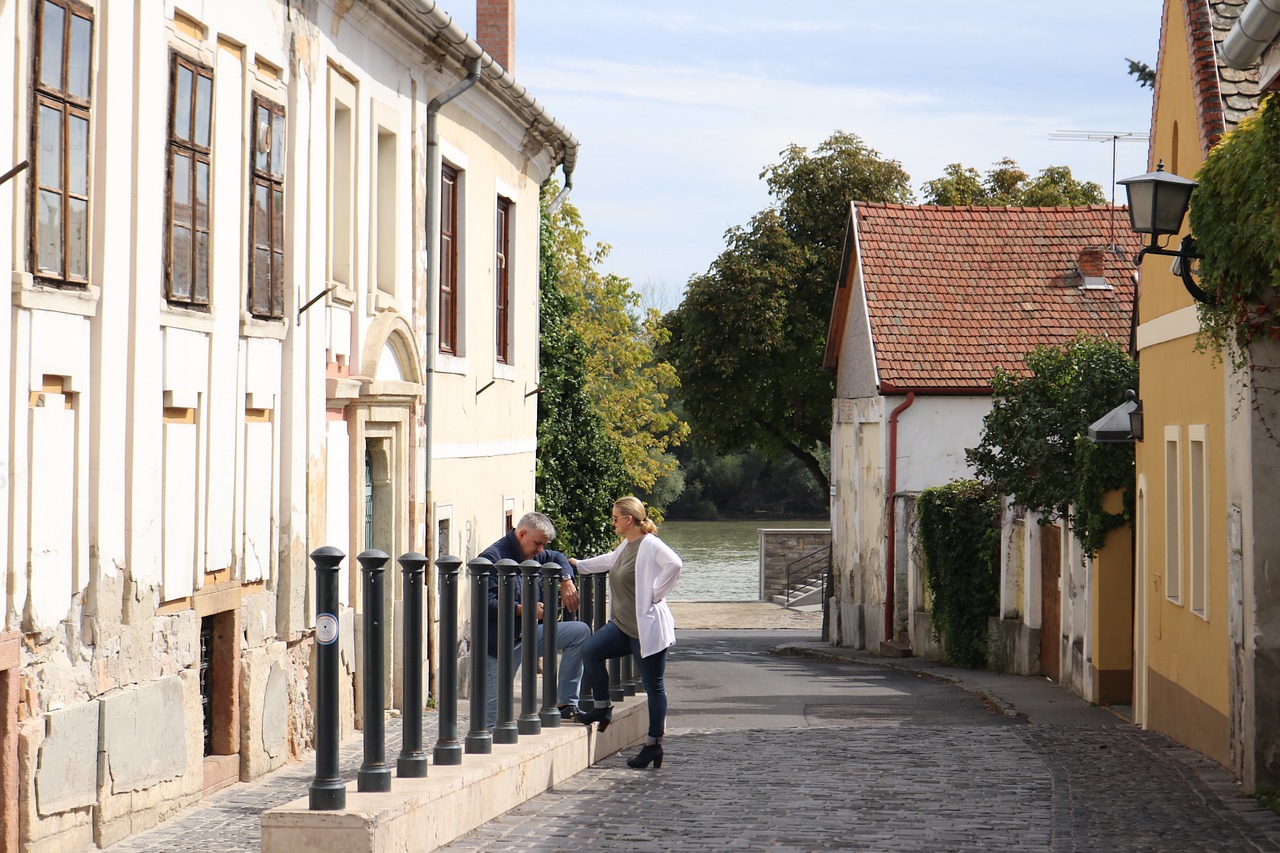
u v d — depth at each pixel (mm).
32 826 8625
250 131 12172
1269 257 10305
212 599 11383
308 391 13547
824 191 43125
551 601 11953
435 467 17891
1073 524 19609
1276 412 11680
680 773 12086
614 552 13023
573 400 27141
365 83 15258
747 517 107500
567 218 52125
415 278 17000
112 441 9734
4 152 8344
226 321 11695
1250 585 11719
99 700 9461
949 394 32125
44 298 8820
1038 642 23906
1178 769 12711
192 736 10977
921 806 10469
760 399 43562
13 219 8484
